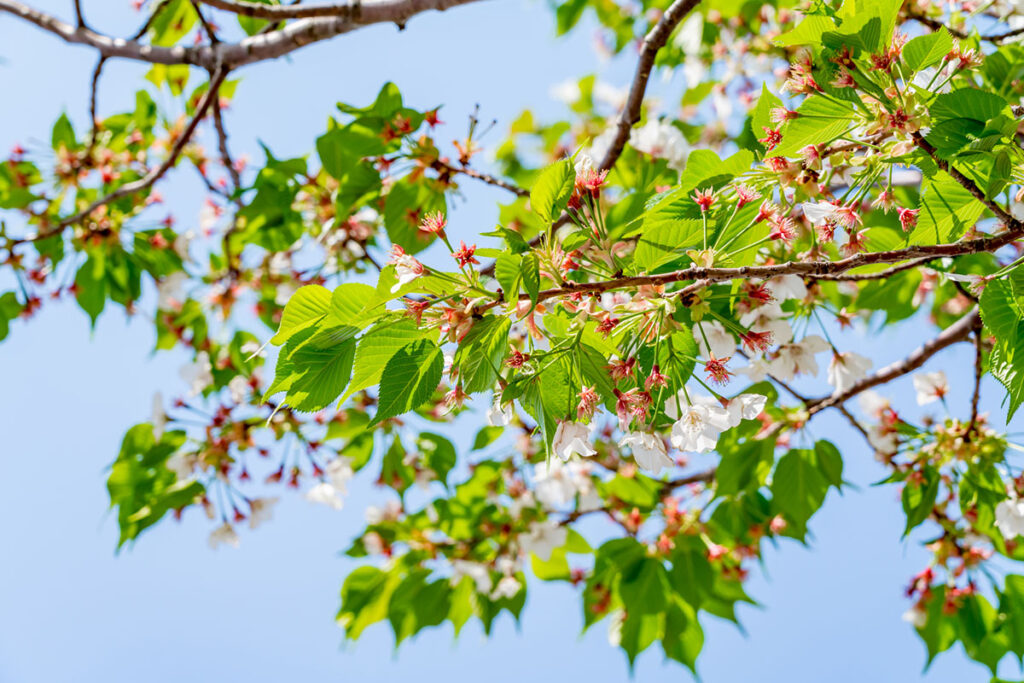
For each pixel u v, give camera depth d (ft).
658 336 8.22
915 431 14.08
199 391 17.93
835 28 7.95
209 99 16.17
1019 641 15.30
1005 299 7.75
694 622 17.42
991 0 11.44
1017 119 7.59
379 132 14.34
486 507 17.92
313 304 7.42
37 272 18.35
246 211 16.72
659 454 8.31
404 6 13.75
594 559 17.46
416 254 14.46
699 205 8.88
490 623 17.75
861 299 15.92
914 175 13.48
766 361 11.75
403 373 7.58
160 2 16.37
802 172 9.04
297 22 15.38
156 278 19.60
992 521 13.57
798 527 15.81
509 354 7.89
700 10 19.31
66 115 18.48
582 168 8.54
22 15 16.83
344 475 16.97
